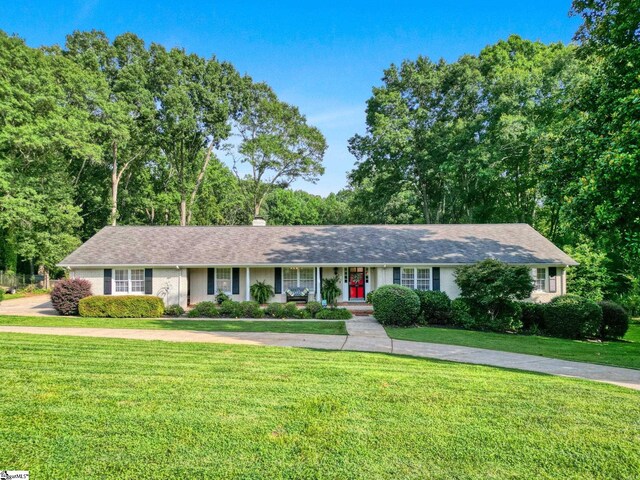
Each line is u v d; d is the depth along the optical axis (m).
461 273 15.98
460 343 11.93
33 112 26.62
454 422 5.41
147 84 32.03
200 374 7.41
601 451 4.67
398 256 19.73
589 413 5.83
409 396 6.40
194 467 4.15
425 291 16.98
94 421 5.21
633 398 6.59
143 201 37.66
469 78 30.50
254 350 9.73
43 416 5.32
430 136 31.11
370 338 12.35
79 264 19.03
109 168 35.78
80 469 4.06
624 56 12.06
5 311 19.12
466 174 30.88
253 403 5.96
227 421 5.29
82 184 33.47
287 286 21.17
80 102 28.67
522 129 25.27
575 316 14.34
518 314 15.34
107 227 23.22
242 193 45.78
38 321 15.36
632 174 9.91
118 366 7.86
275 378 7.24
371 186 35.84
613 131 11.90
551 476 4.14
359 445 4.70
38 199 26.59
